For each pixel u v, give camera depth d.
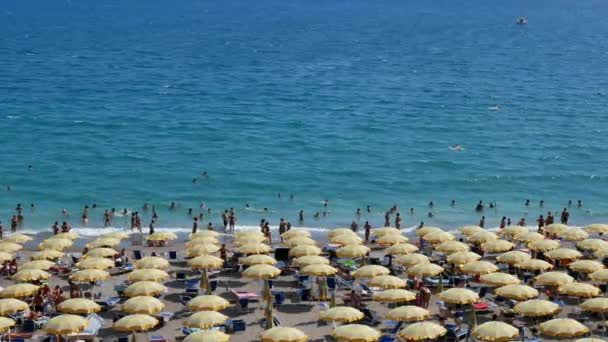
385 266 51.66
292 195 83.31
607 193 87.31
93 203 78.50
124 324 37.78
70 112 129.38
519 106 144.62
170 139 109.69
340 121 126.75
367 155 102.69
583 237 56.38
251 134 114.44
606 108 144.00
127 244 60.97
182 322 41.06
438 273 46.03
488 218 76.69
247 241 53.62
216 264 46.88
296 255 50.28
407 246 51.62
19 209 72.88
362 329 37.16
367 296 46.34
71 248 59.78
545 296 46.19
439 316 42.84
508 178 92.00
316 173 92.69
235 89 160.75
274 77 182.38
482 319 42.75
